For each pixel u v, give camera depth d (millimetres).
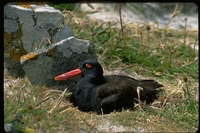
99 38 16109
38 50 12828
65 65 12969
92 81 12656
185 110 12727
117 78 12945
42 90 12633
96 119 11672
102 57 15234
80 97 12602
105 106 12211
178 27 20672
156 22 19797
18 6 13328
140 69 15352
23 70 13336
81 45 13008
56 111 11297
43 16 13305
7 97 11578
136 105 12273
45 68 12828
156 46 17156
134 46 16406
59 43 12805
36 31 13312
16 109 10945
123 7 21000
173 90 13586
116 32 16766
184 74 15539
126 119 11688
